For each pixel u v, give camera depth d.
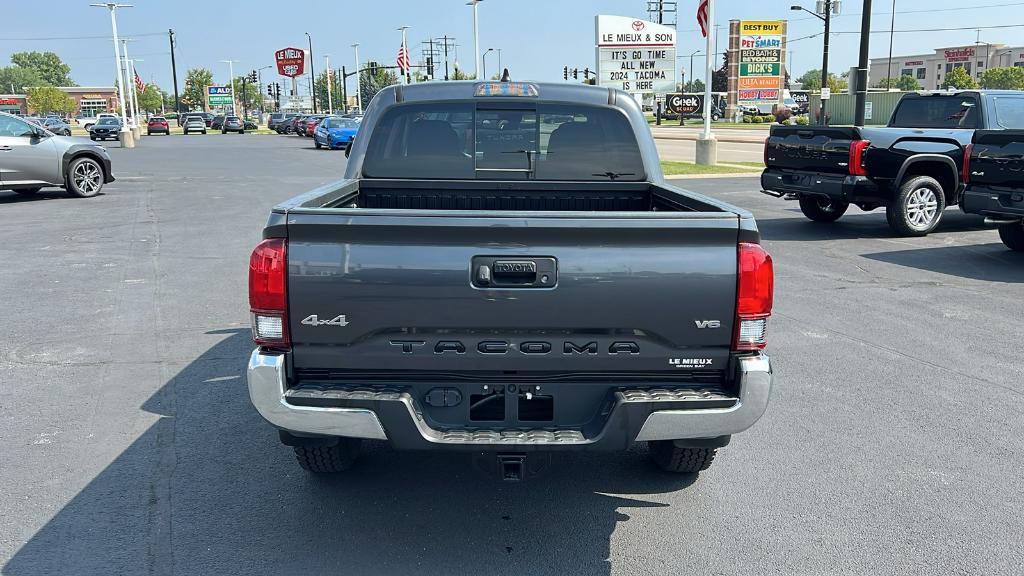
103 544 3.70
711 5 24.77
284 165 29.16
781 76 78.06
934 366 6.30
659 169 5.16
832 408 5.42
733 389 3.38
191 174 24.69
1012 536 3.80
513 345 3.31
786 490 4.26
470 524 3.89
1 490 4.21
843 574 3.49
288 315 3.28
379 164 5.04
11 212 15.16
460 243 3.21
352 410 3.27
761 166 25.08
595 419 3.44
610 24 43.12
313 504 4.09
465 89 5.03
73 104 148.00
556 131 5.04
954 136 12.13
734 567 3.54
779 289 8.84
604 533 3.82
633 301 3.25
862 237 12.22
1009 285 9.06
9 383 5.86
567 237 3.21
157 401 5.51
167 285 9.02
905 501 4.14
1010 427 5.12
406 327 3.28
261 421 5.17
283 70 131.25
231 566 3.53
